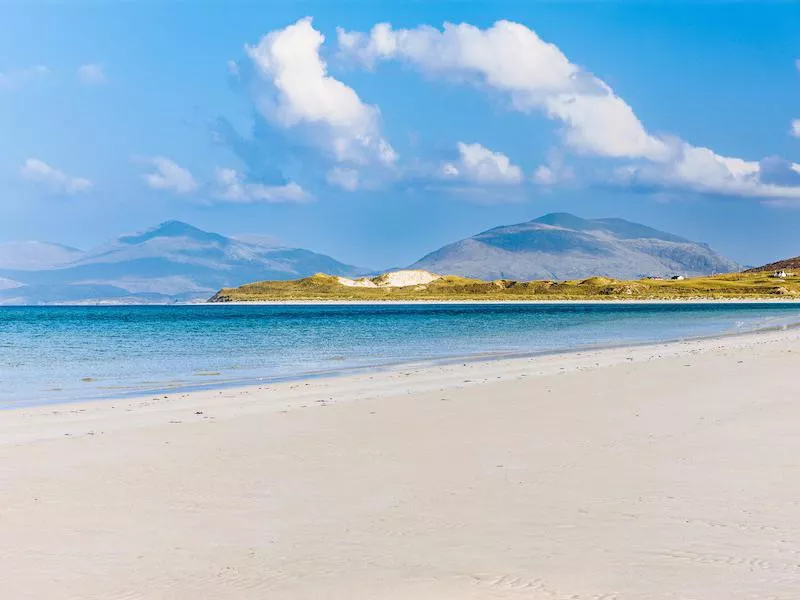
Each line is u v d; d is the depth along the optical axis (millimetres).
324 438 18828
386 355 49094
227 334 82875
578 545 10297
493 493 13133
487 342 61500
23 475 15125
